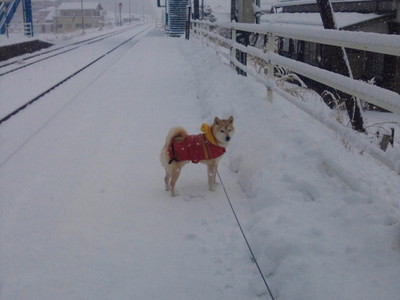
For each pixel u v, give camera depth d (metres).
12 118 8.77
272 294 3.10
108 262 3.66
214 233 4.09
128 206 4.70
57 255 3.77
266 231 3.67
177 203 4.75
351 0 19.97
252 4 11.75
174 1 39.09
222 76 10.34
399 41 3.14
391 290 2.62
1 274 3.51
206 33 17.88
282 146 5.17
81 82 13.27
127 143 6.89
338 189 4.11
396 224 3.19
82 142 6.98
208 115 8.05
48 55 22.50
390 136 5.88
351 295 2.64
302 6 27.58
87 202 4.80
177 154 4.74
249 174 5.00
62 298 3.22
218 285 3.32
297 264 3.08
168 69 15.20
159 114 8.70
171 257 3.71
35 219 4.41
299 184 4.28
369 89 3.67
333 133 5.83
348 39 4.02
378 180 4.55
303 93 8.11
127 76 14.09
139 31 59.47
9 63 18.58
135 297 3.22
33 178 5.51
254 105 7.23
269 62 7.14
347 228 3.40
